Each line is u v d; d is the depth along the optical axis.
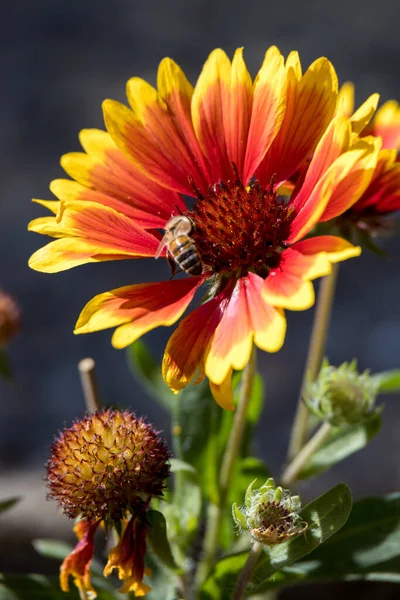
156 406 0.66
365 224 0.43
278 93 0.39
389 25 1.08
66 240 0.38
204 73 0.41
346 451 0.43
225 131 0.41
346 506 0.37
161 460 0.38
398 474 0.59
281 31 1.09
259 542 0.37
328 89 0.39
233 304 0.38
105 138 0.41
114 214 0.39
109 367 0.70
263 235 0.40
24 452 0.62
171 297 0.38
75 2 1.17
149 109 0.41
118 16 1.13
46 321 0.74
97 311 0.37
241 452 0.44
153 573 0.41
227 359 0.36
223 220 0.40
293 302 0.35
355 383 0.42
